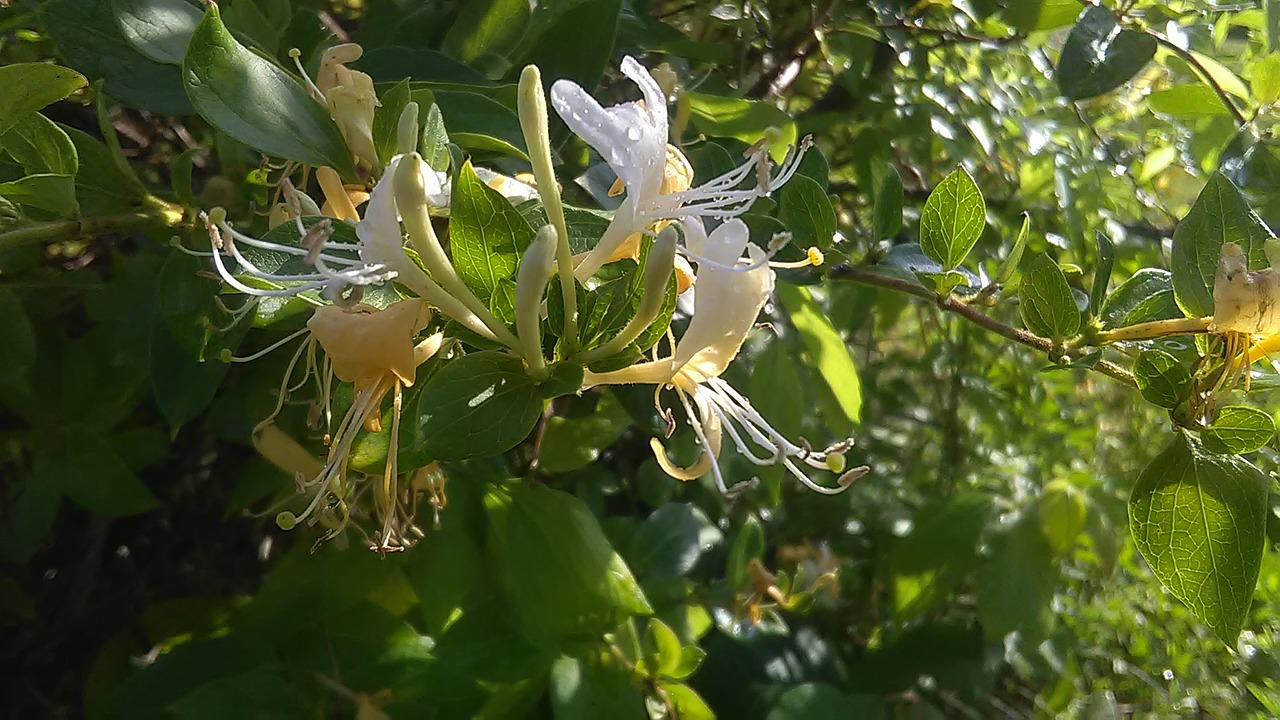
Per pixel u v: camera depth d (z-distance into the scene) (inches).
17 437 9.2
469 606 8.6
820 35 12.4
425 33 8.8
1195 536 6.5
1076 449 16.9
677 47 10.7
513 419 4.8
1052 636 14.6
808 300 9.7
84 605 11.9
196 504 12.1
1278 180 8.9
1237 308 6.0
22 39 9.2
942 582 13.0
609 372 5.3
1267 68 9.7
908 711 13.1
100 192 6.4
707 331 5.2
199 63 5.5
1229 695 15.6
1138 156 15.4
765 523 16.2
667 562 11.6
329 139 5.9
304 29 7.9
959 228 7.5
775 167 9.2
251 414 8.6
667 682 9.6
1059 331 7.1
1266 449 9.4
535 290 4.6
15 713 11.9
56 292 9.3
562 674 8.6
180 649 8.3
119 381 9.2
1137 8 11.0
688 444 11.5
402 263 4.8
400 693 8.3
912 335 17.9
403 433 5.3
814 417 14.3
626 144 5.0
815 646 13.4
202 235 6.5
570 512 8.7
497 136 7.1
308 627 8.5
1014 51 14.4
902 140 14.5
